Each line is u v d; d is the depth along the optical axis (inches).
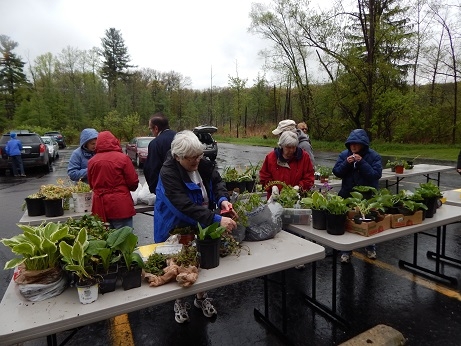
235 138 1391.5
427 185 117.2
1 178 445.1
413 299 119.3
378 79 740.0
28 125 1381.6
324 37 747.4
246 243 92.8
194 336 102.8
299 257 81.8
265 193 145.5
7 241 65.2
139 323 111.0
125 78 2015.3
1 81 1664.6
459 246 168.6
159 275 71.1
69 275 69.7
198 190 91.4
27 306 61.6
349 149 141.7
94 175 119.8
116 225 122.1
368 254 156.9
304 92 950.4
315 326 105.7
